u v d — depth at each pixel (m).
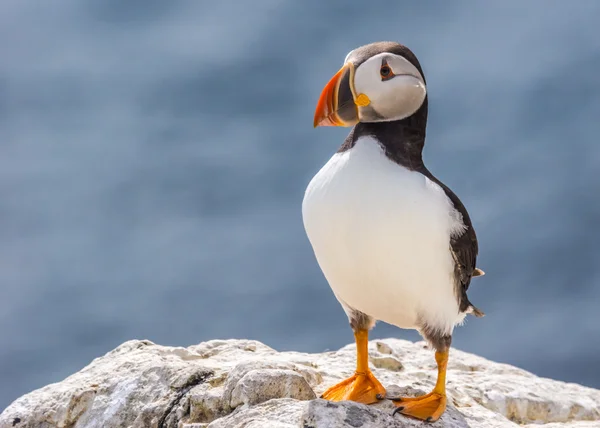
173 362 7.80
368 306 7.20
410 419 6.94
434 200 6.86
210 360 8.31
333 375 8.08
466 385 8.58
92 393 7.79
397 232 6.71
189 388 7.46
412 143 7.05
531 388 8.67
